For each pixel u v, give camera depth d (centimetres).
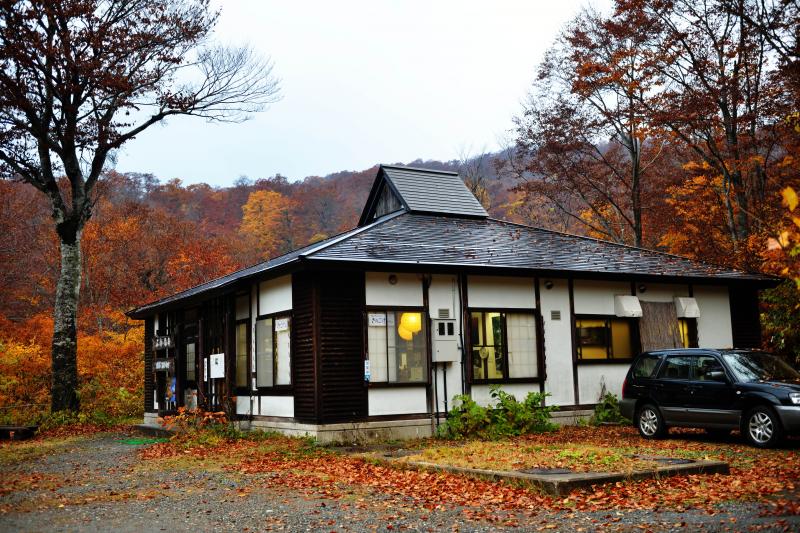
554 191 3041
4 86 1877
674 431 1446
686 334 1820
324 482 916
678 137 2545
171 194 5741
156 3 2055
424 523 677
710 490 783
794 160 2161
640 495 767
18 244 3169
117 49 2023
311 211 5766
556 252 1738
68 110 1964
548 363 1595
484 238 1755
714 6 2150
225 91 2208
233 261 4084
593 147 2953
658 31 2256
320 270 1374
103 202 3934
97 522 689
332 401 1350
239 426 1576
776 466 932
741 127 2277
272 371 1508
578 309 1656
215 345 1689
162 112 2166
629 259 1823
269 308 1545
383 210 2053
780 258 611
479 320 1530
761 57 2264
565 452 1000
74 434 1770
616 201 3125
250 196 5491
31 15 1820
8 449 1402
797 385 1123
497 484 850
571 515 691
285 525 674
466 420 1410
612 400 1634
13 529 659
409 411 1420
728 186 2423
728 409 1181
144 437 1661
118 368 2388
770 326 1948
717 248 2733
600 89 2659
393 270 1412
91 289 3416
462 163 4269
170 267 3728
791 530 598
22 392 2242
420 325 1460
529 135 2941
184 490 872
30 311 3275
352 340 1385
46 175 2048
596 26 2669
